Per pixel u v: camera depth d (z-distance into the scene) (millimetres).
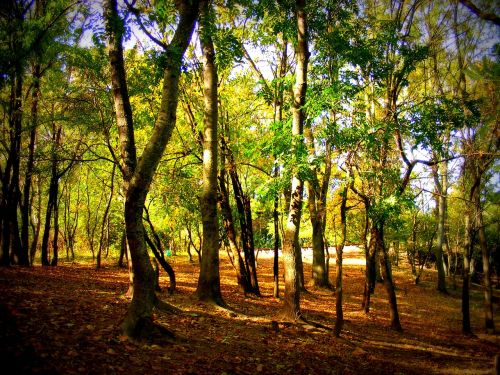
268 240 34875
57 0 11766
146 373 4961
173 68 6395
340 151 9797
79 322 6527
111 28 6598
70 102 12602
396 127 10094
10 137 15547
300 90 10016
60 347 5082
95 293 10688
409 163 11547
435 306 20047
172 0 7926
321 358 7664
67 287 11039
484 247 14188
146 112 12094
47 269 17109
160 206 16109
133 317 6238
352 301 18844
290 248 10555
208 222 11609
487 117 11625
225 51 8609
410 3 12594
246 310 12141
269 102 13555
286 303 10609
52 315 6605
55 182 20406
